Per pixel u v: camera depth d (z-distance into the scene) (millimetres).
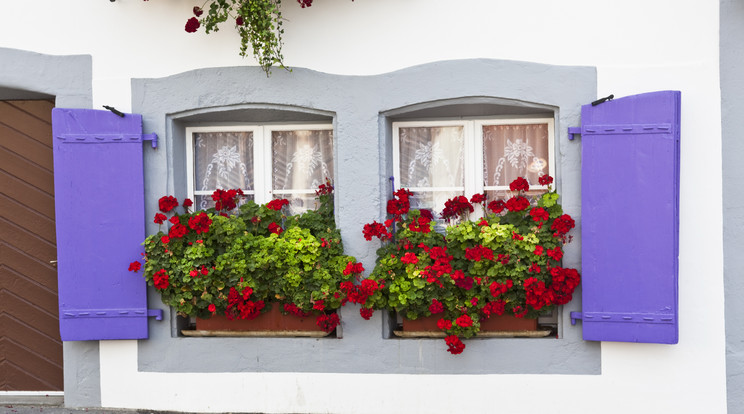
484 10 5402
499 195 5746
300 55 5578
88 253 5637
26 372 6051
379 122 5570
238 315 5570
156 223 5582
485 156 5770
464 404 5504
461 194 5777
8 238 6012
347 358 5605
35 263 6012
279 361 5660
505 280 5277
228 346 5691
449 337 5324
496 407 5477
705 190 5195
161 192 5703
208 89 5637
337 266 5488
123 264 5645
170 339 5727
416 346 5543
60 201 5625
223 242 5570
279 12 5434
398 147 5828
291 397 5652
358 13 5527
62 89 5715
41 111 5984
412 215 5488
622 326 5238
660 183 5137
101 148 5625
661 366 5277
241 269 5449
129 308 5656
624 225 5211
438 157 5812
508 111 5633
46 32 5719
